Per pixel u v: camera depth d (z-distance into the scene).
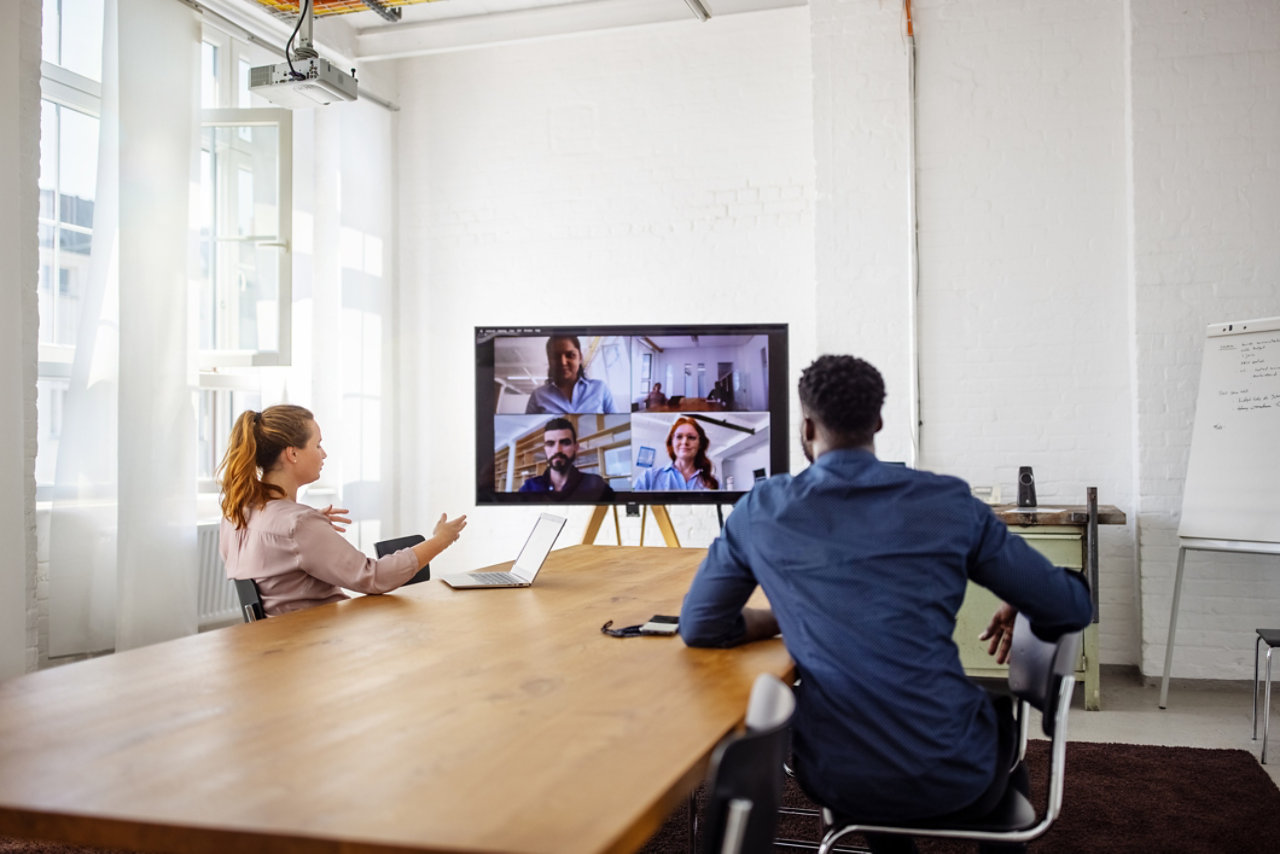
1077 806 2.88
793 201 5.18
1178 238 4.37
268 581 2.48
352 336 5.39
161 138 4.03
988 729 1.62
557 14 5.34
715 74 5.29
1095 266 4.56
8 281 3.32
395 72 5.81
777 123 5.20
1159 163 4.39
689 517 5.33
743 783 1.02
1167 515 4.37
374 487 5.56
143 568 3.89
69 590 3.73
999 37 4.66
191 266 4.16
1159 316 4.39
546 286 5.55
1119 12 4.54
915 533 1.60
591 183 5.48
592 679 1.62
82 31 4.05
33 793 1.10
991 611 4.07
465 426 5.68
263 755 1.23
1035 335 4.62
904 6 4.73
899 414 4.74
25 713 1.42
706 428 4.33
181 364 4.08
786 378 4.30
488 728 1.34
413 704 1.46
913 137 4.72
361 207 5.48
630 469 4.36
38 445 3.84
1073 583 1.67
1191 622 4.34
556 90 5.54
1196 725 3.77
